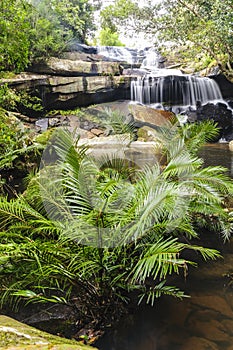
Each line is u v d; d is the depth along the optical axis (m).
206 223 3.33
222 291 2.34
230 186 2.59
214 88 12.03
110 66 11.88
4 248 1.76
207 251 1.90
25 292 1.80
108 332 1.93
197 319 2.01
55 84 10.59
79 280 2.00
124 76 11.64
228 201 3.59
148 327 1.95
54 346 1.17
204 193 2.42
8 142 3.82
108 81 11.38
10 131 4.02
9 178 3.80
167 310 2.13
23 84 9.64
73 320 2.03
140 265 1.75
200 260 2.85
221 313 2.07
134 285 2.08
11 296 2.14
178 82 11.94
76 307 2.07
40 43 10.20
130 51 15.53
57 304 2.15
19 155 3.96
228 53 9.02
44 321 2.01
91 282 2.11
